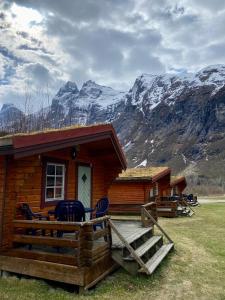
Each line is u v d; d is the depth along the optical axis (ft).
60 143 27.94
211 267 30.25
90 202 41.14
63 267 23.07
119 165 45.21
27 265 24.67
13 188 26.21
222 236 46.50
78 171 38.32
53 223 23.88
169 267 29.73
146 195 73.10
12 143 22.66
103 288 23.72
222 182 365.40
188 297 23.00
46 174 31.94
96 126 34.37
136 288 24.20
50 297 21.71
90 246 23.08
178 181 110.93
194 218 72.59
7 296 21.70
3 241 25.90
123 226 37.99
